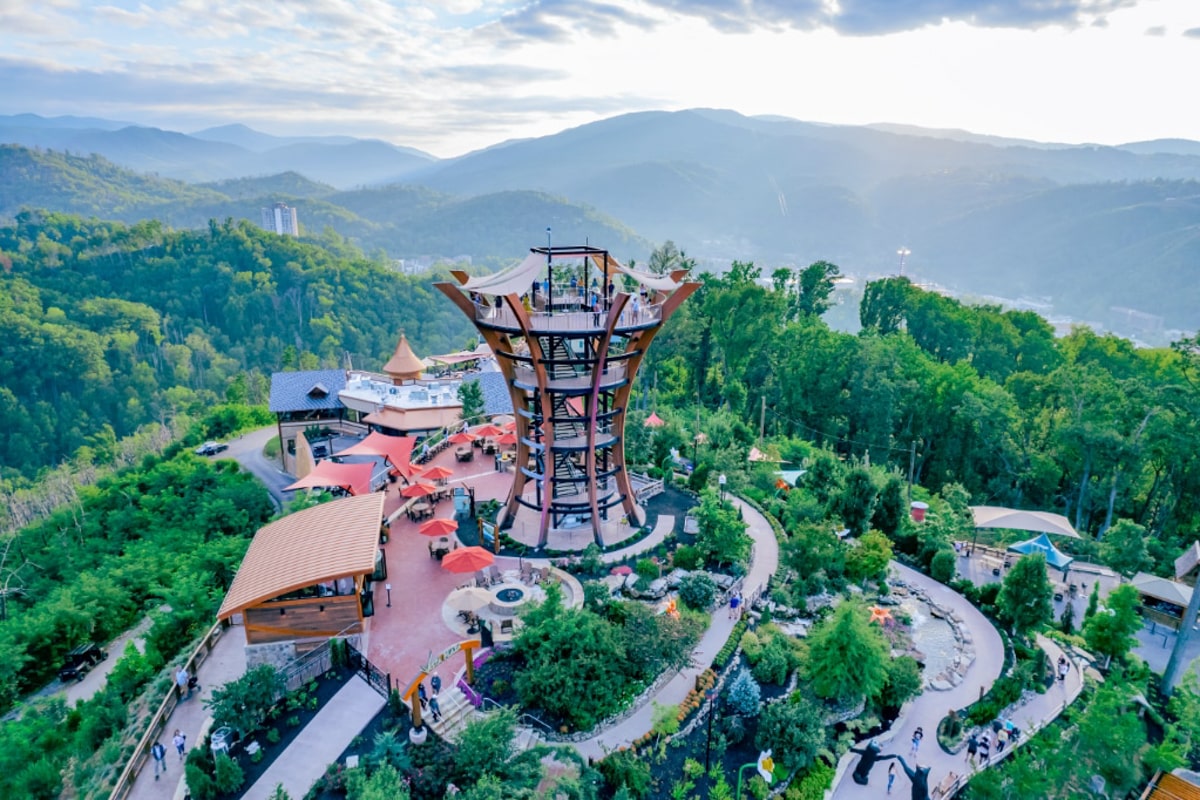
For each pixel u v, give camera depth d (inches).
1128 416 2714.1
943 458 3289.9
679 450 2669.8
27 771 1165.1
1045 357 3784.5
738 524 1750.7
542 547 1779.0
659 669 1283.2
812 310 4426.7
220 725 1101.7
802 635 1518.2
